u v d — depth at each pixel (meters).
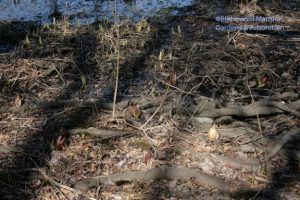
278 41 5.21
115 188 3.25
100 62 4.87
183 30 5.65
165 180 3.29
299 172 3.30
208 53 4.89
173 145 3.59
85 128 3.83
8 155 3.60
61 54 5.02
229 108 3.87
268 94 4.22
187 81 4.39
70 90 4.46
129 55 4.98
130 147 3.62
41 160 3.53
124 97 4.28
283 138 3.51
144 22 5.64
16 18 6.33
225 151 3.51
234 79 4.46
